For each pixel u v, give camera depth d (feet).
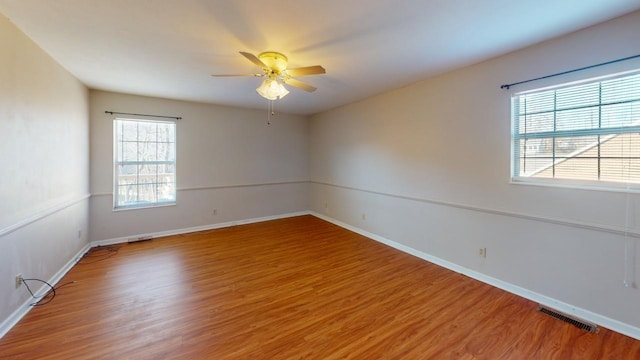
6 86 6.55
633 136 6.37
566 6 5.85
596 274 6.92
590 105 6.98
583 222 7.09
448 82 10.25
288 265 10.84
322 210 18.92
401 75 10.55
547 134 7.82
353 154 15.62
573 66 7.07
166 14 6.18
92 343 6.14
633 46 6.17
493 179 9.00
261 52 8.22
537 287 8.03
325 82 11.46
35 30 7.00
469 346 6.15
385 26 6.72
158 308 7.64
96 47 7.98
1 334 6.31
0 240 6.35
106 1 5.67
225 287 8.95
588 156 7.08
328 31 6.97
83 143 11.69
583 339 6.34
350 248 12.91
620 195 6.52
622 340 6.28
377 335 6.55
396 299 8.23
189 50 8.16
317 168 19.26
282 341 6.31
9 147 6.68
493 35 7.21
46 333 6.45
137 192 14.10
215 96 13.94
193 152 15.48
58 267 9.34
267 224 17.42
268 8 5.92
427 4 5.77
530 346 6.13
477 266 9.59
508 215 8.64
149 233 14.33
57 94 9.16
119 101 13.19
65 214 9.92
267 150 18.31
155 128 14.49
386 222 13.50
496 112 8.80
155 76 10.64
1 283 6.39
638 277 6.31
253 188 17.85
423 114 11.32
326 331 6.69
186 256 11.71
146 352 5.88
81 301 7.94
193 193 15.60
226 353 5.89
